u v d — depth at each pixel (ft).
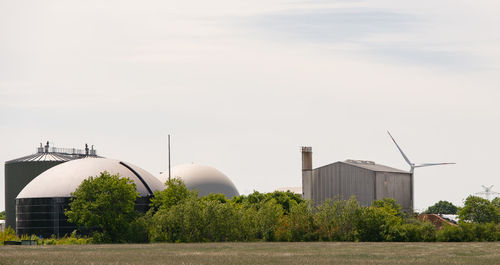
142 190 445.78
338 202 361.10
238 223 360.69
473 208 427.74
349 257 218.18
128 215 374.84
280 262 196.95
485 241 333.42
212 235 358.02
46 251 256.32
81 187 372.58
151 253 239.30
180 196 417.08
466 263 195.52
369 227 346.13
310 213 363.56
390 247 279.08
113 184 368.68
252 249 266.77
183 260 204.64
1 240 364.38
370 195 457.68
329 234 355.56
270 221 362.74
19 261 197.57
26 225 430.61
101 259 207.92
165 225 359.87
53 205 427.74
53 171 454.40
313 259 208.64
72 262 195.00
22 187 567.18
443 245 295.28
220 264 189.88
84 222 366.43
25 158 580.71
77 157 602.44
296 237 358.02
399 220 357.41
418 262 198.39
